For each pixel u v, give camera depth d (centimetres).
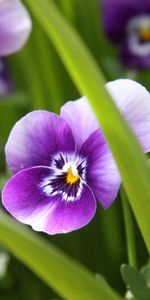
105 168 19
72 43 17
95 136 19
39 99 43
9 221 19
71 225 19
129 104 19
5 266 35
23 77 44
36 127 19
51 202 19
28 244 19
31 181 19
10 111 43
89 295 20
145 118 19
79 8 44
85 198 19
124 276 21
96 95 17
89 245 39
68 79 43
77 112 19
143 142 19
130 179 18
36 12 17
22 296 38
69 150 19
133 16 44
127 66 43
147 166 18
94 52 45
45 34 42
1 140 43
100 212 38
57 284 20
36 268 19
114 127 17
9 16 28
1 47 28
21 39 29
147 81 43
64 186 19
